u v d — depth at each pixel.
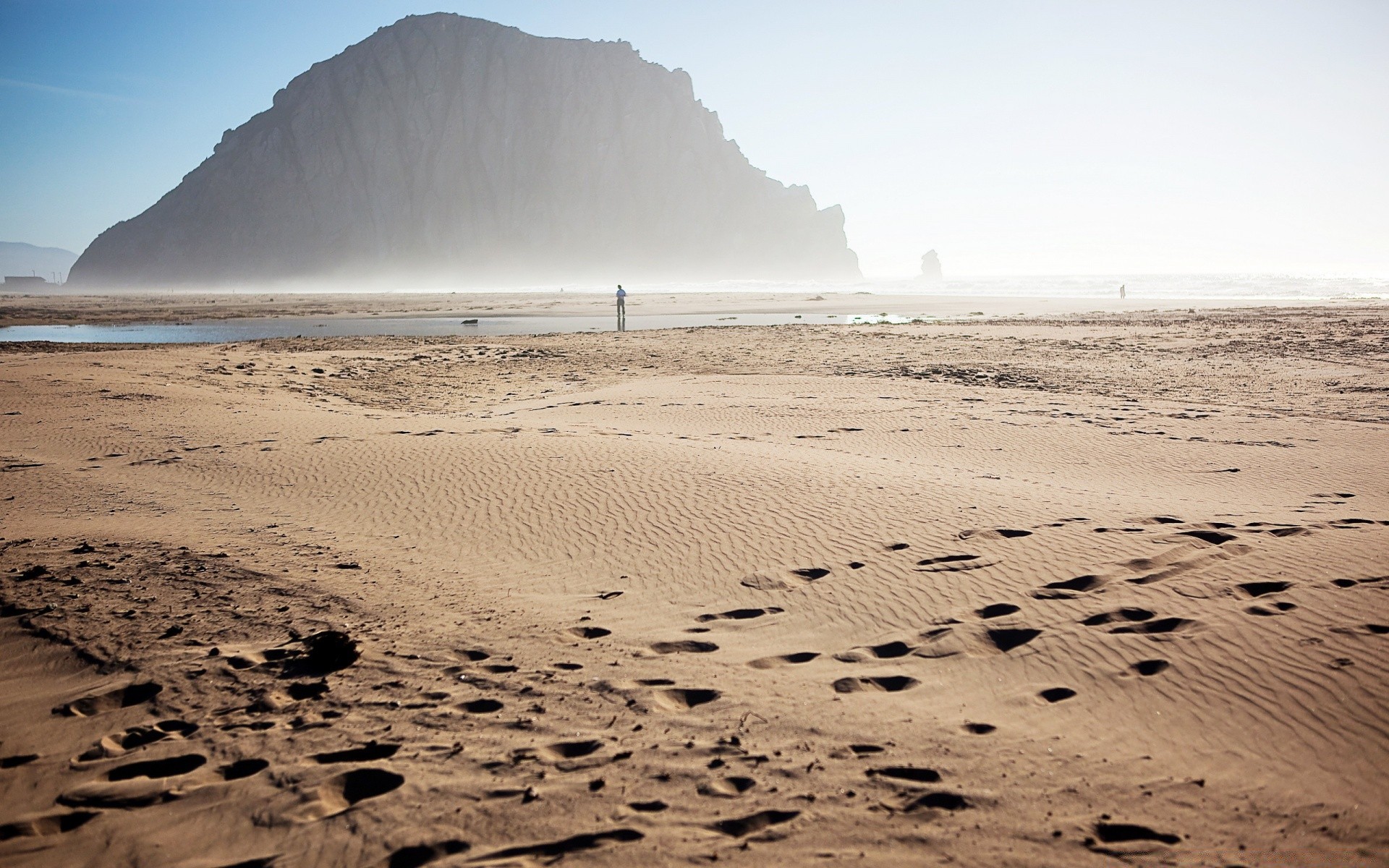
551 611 6.00
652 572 6.75
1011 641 5.35
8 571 6.60
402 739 4.22
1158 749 4.12
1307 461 10.66
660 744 4.16
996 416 14.54
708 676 4.95
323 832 3.46
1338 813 3.58
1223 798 3.71
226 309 71.25
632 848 3.31
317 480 9.72
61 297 141.75
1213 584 6.03
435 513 8.40
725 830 3.44
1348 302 55.44
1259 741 4.16
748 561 6.92
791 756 4.04
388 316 57.03
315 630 5.62
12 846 3.41
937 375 21.16
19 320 54.44
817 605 6.03
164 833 3.49
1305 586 5.91
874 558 6.88
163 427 13.25
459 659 5.20
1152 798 3.71
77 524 7.99
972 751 4.10
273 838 3.44
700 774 3.88
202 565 6.84
